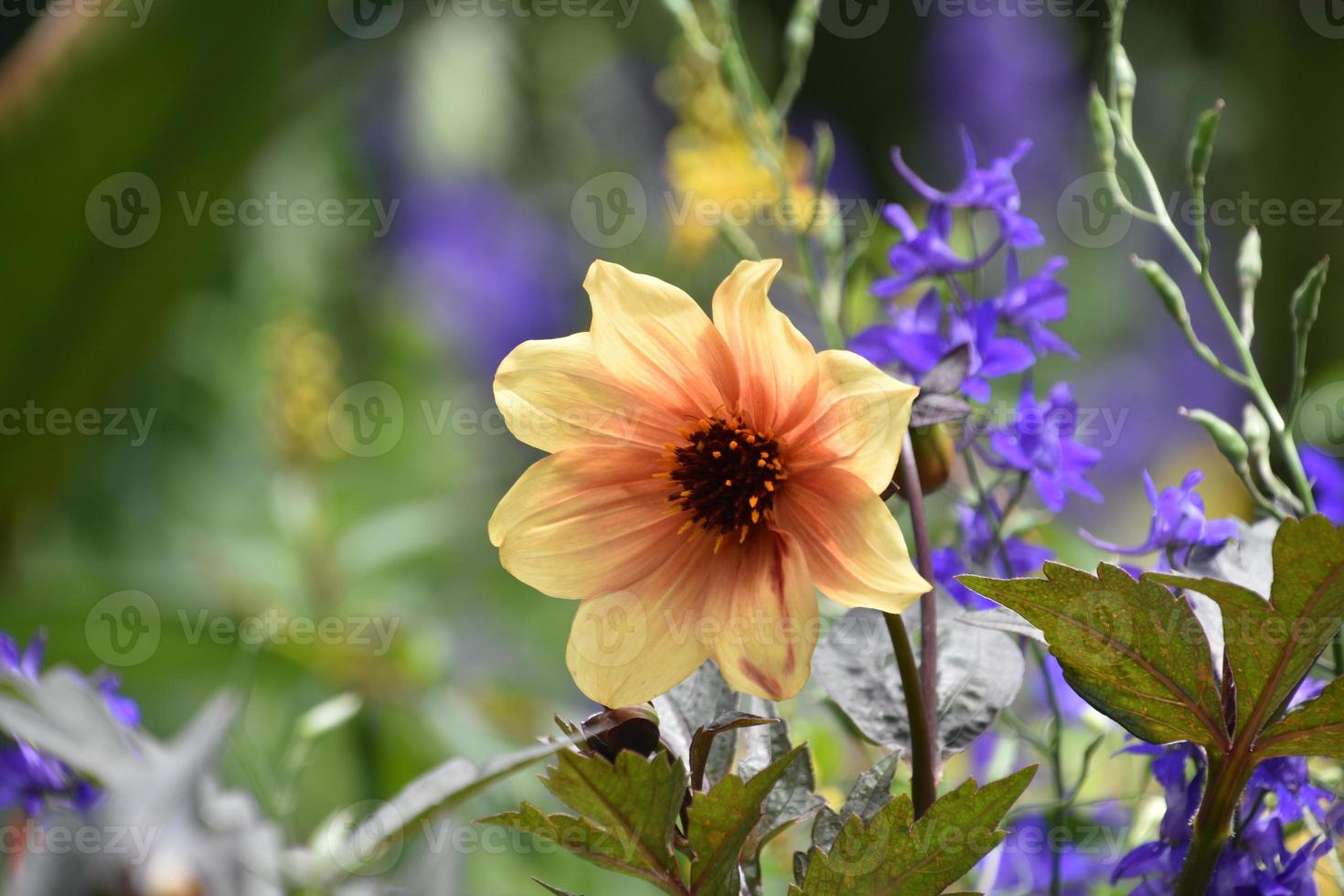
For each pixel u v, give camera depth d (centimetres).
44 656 151
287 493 193
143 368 150
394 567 230
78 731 96
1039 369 235
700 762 98
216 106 127
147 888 94
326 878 96
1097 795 117
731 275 101
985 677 103
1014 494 109
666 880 97
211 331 271
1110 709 97
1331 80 240
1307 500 105
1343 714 96
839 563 100
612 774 96
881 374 100
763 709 102
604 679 101
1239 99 269
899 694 102
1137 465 261
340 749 159
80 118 126
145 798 95
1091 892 111
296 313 229
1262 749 97
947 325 115
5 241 127
